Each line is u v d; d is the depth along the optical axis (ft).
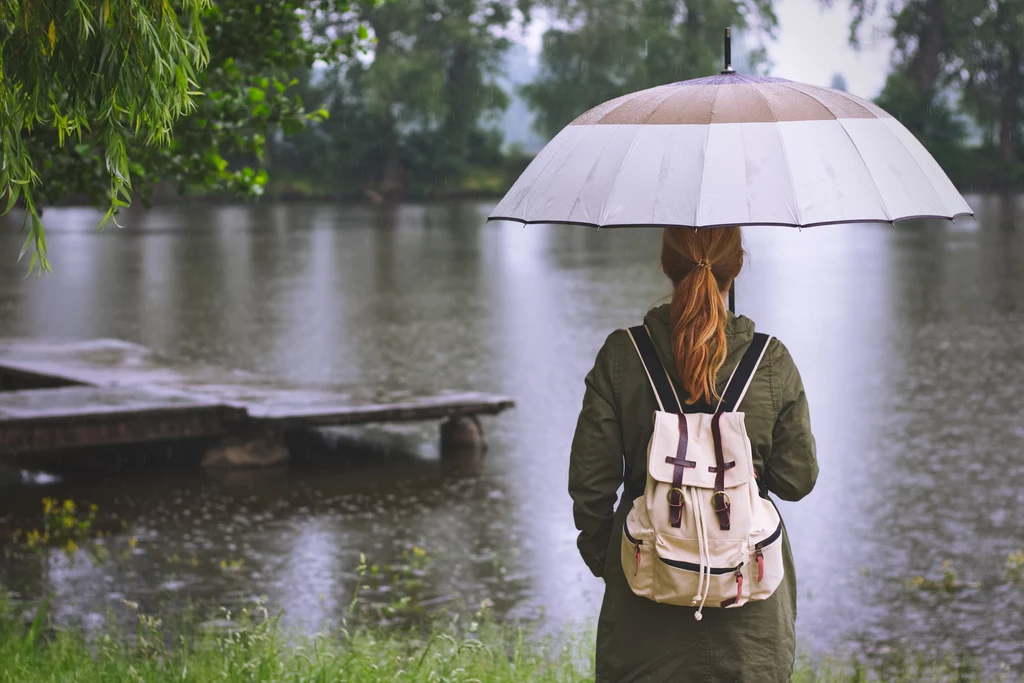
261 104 29.60
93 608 27.25
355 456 44.04
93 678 16.99
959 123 267.39
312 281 101.71
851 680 22.41
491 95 258.37
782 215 9.94
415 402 44.98
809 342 68.03
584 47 251.60
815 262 115.44
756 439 10.20
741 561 9.89
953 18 258.78
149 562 31.32
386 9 241.76
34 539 33.35
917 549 32.45
